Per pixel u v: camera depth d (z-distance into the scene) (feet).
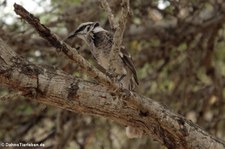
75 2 41.55
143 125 25.41
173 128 25.27
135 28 44.75
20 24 40.06
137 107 24.57
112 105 24.57
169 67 46.24
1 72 22.99
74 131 42.57
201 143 25.59
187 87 44.96
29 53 42.22
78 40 38.83
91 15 39.91
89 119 43.32
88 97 24.35
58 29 42.11
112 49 23.38
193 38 45.29
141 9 42.11
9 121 43.24
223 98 45.29
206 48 45.37
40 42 41.60
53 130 43.11
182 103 44.19
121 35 23.40
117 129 45.98
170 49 45.37
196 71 45.70
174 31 44.50
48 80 23.77
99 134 44.47
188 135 25.45
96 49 34.22
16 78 23.22
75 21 39.96
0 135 42.45
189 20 43.86
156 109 24.90
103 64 34.04
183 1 41.78
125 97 23.68
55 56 40.47
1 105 43.04
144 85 44.96
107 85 22.82
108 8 25.23
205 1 43.19
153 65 45.98
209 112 47.55
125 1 23.12
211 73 46.24
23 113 43.68
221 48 47.55
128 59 32.94
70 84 24.14
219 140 25.95
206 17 45.57
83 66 22.04
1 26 38.40
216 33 45.03
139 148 44.01
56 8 41.16
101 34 34.09
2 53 23.09
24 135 43.57
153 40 45.21
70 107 24.56
